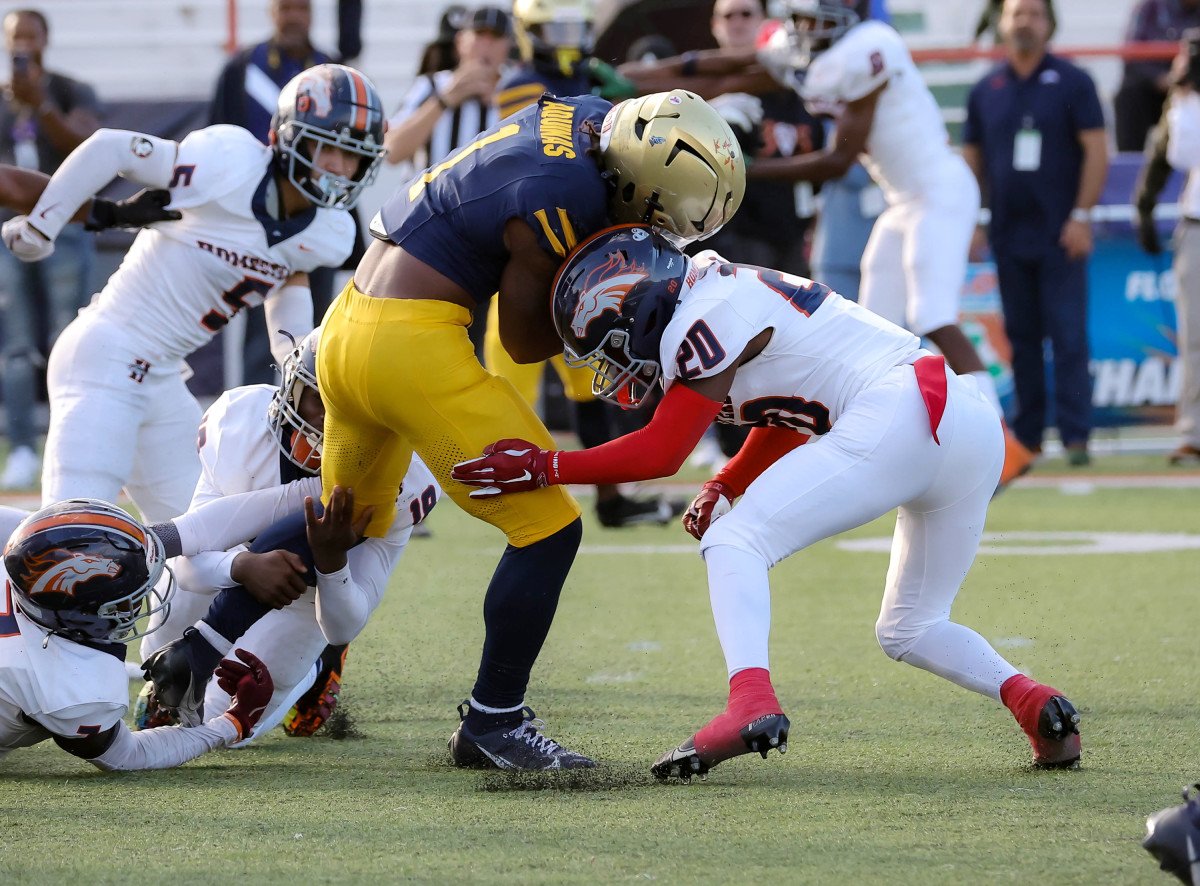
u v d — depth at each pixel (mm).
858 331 10531
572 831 8719
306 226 13797
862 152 21766
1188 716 12109
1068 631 15977
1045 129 27688
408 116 23078
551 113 10516
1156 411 32531
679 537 23500
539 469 10195
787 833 8633
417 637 16031
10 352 27750
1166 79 32969
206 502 11641
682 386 10109
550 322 10648
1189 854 7070
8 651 9594
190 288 13641
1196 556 20562
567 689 13586
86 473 13375
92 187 13289
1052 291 28766
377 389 10289
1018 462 24562
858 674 14070
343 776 10391
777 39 21609
